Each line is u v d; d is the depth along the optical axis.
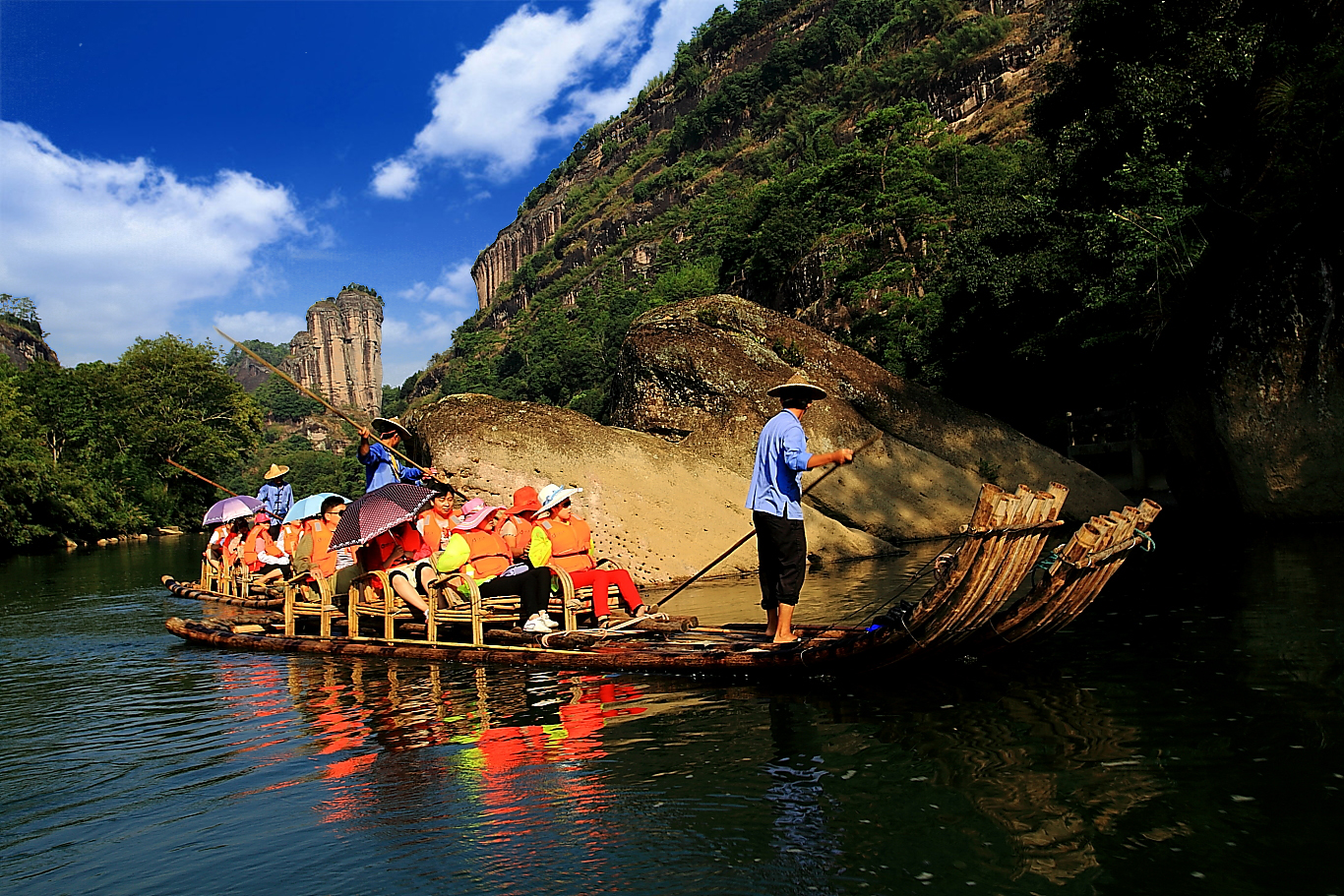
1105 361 18.44
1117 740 3.53
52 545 32.62
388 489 6.83
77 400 44.53
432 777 3.56
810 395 5.52
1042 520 4.37
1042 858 2.60
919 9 95.50
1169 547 9.97
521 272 150.50
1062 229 20.06
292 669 6.18
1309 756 3.23
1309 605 5.94
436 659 6.19
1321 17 13.52
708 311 15.72
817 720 4.08
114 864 2.89
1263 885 2.38
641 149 151.62
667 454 12.27
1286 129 11.66
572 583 6.14
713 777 3.37
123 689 5.77
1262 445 11.16
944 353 22.70
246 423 49.53
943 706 4.18
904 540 13.27
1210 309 12.02
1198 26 18.58
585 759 3.68
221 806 3.38
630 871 2.62
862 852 2.68
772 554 5.38
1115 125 18.34
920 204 33.25
